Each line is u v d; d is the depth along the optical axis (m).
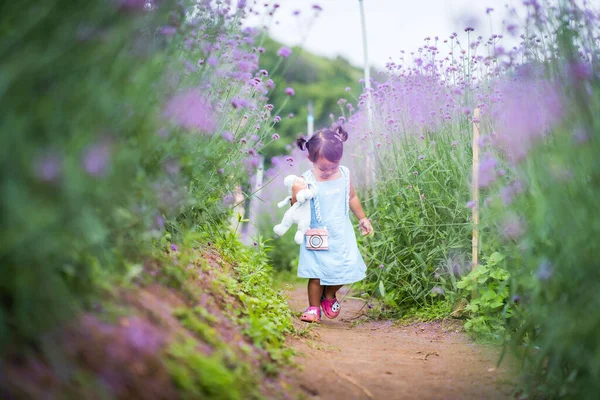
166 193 3.04
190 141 3.26
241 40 3.99
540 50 2.98
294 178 4.73
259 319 3.25
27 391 1.69
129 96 2.25
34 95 1.88
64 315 1.88
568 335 2.30
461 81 4.86
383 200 5.25
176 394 2.01
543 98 2.85
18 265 1.70
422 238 4.97
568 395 2.46
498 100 4.24
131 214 2.57
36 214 1.62
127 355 1.99
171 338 2.26
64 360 1.82
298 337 3.58
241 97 4.09
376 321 4.83
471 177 4.52
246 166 4.53
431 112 5.02
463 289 4.47
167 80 2.85
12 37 1.79
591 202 2.31
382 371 3.02
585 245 2.32
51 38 1.91
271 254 8.45
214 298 3.13
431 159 4.91
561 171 2.44
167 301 2.63
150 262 2.86
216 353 2.41
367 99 5.52
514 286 2.92
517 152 2.83
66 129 1.89
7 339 1.77
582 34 2.64
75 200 1.75
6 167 1.67
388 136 5.35
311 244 4.60
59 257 1.86
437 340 4.01
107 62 2.05
